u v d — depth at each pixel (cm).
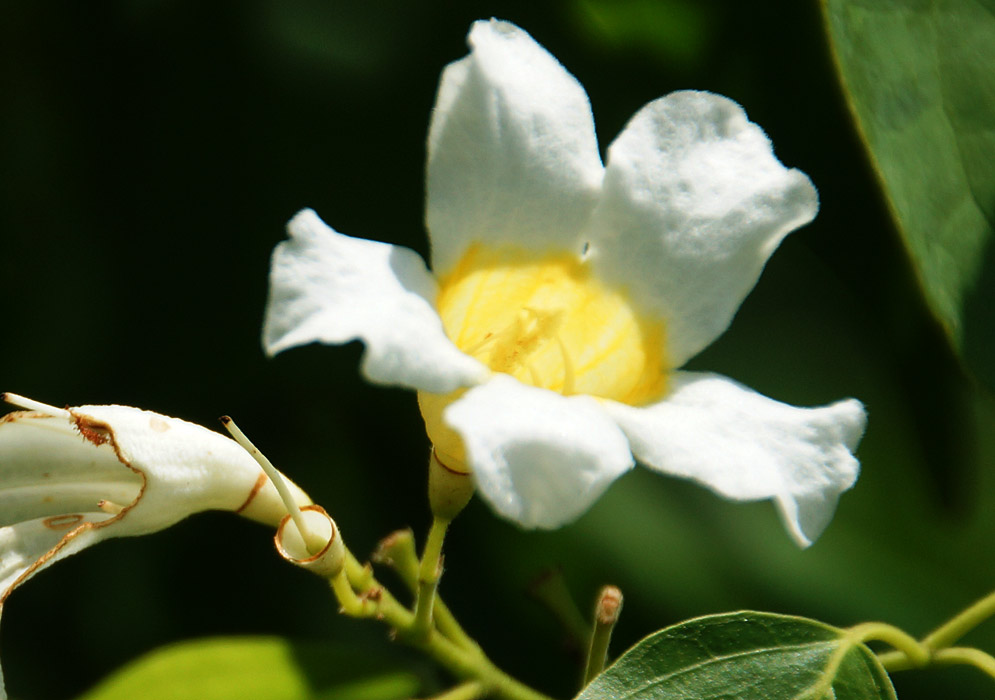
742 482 55
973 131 57
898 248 59
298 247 54
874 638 57
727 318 56
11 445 57
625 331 57
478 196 56
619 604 57
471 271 57
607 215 57
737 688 56
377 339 54
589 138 57
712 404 56
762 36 60
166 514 57
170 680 58
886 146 57
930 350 59
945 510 60
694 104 57
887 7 57
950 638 57
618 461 54
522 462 54
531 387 55
